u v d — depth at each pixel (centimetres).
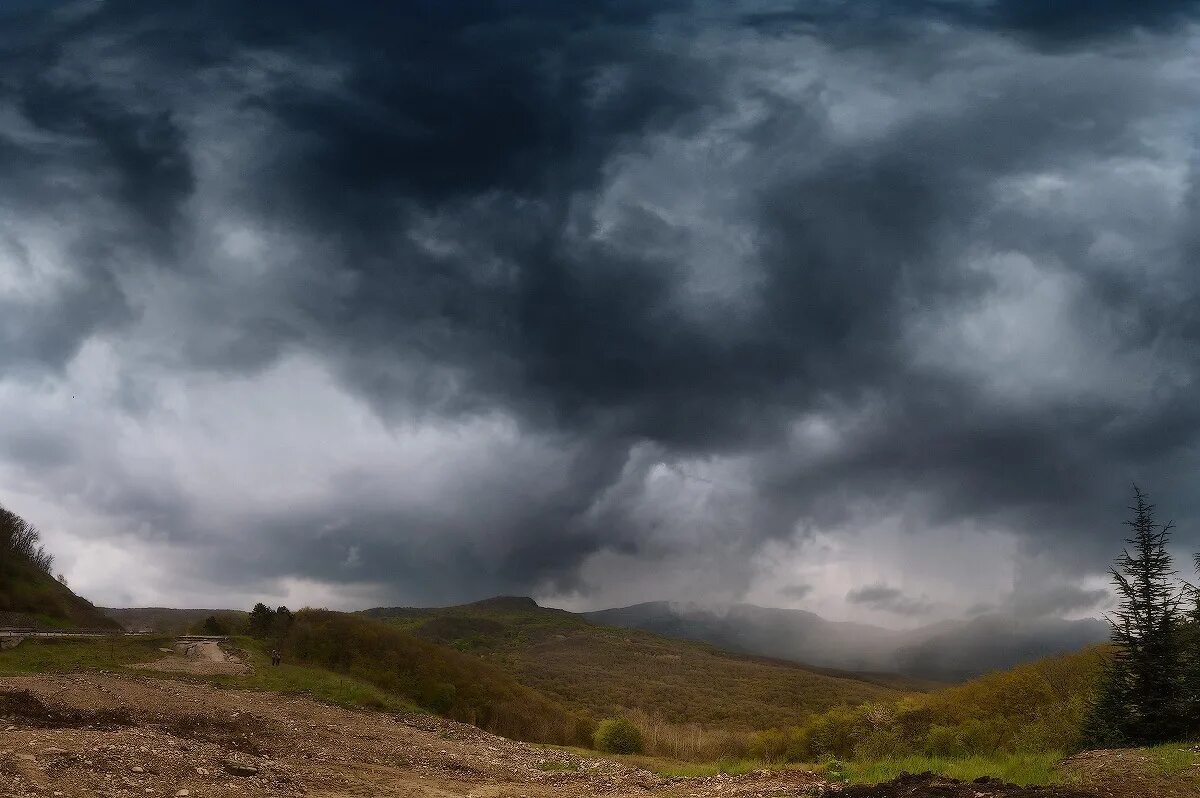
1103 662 3206
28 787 1363
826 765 2536
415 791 2069
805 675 15862
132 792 1478
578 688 11762
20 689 2442
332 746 2534
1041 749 3222
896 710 4381
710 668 16275
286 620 6412
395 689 5456
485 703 5753
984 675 4728
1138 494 2858
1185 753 1980
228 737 2338
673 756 4972
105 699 2536
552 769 2844
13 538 8275
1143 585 2772
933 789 1719
